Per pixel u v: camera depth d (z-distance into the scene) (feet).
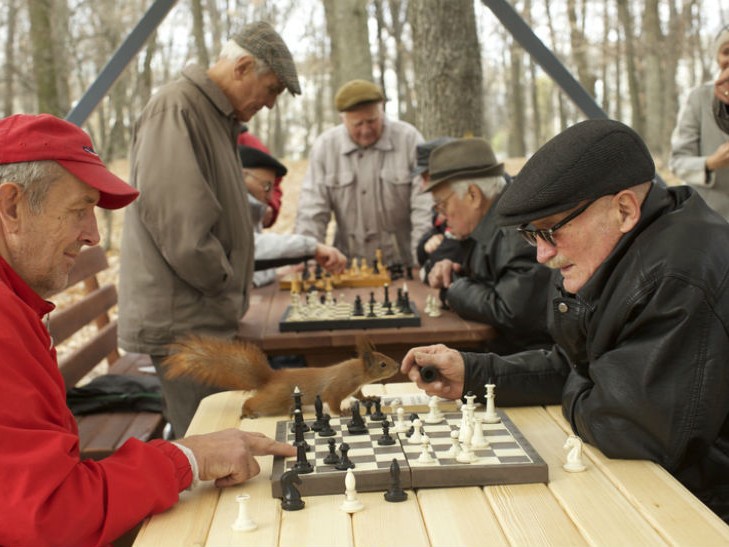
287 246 16.43
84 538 6.37
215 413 9.59
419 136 21.86
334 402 9.10
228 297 13.55
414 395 9.80
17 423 6.31
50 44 44.11
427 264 18.85
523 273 12.99
